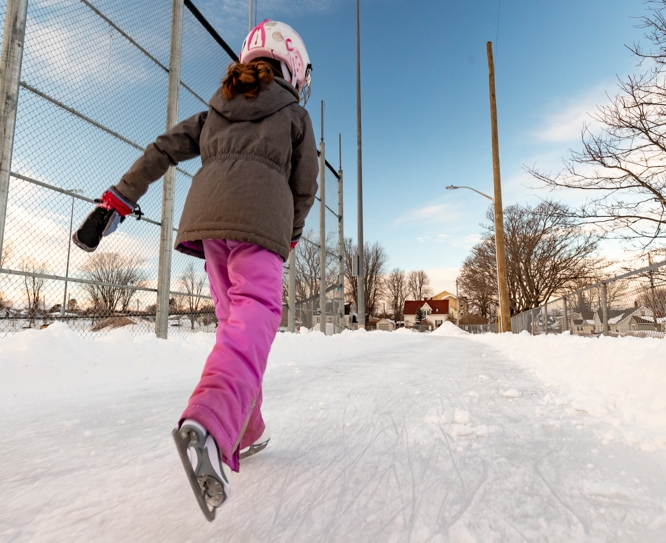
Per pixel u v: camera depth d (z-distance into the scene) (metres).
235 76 1.28
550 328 10.53
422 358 5.24
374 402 2.35
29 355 2.86
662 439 1.57
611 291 6.23
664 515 1.00
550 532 0.92
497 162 16.47
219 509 1.04
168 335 4.96
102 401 2.44
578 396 2.43
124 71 4.29
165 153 1.34
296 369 3.87
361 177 14.95
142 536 0.91
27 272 3.41
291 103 1.35
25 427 1.86
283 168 1.27
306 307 9.53
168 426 1.88
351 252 38.88
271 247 1.16
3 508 1.05
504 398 2.47
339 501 1.08
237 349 0.98
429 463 1.38
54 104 3.57
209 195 1.18
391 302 75.94
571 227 10.71
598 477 1.25
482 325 48.75
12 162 3.25
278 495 1.12
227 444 0.86
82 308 3.95
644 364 2.27
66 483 1.22
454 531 0.93
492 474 1.28
